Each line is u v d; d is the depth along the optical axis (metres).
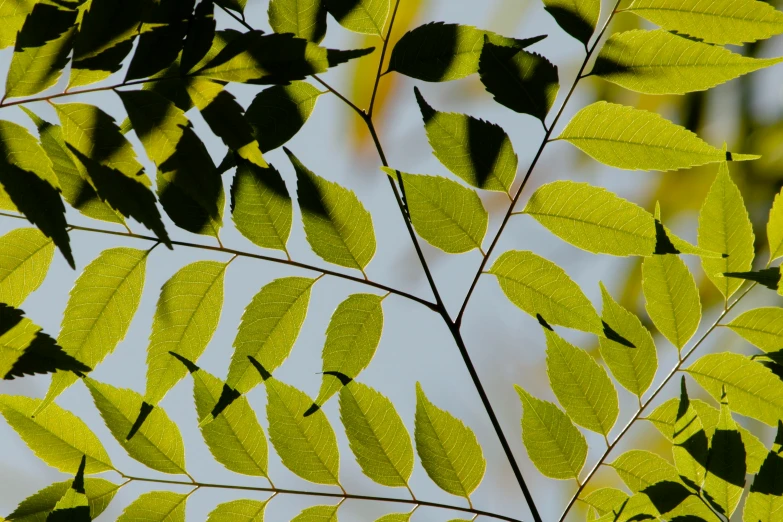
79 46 0.92
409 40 0.96
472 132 0.96
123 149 0.93
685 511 0.96
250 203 0.96
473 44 0.96
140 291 0.96
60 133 0.94
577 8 0.96
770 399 0.96
